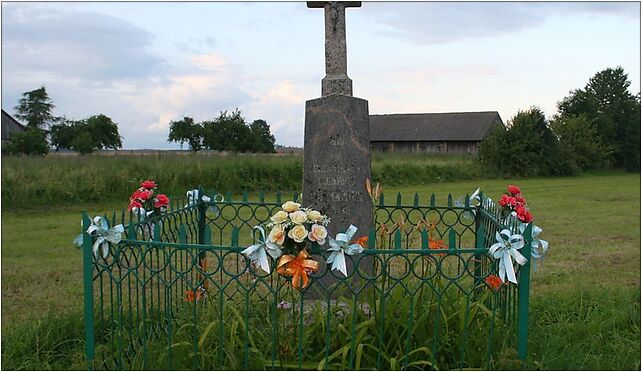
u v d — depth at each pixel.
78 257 8.67
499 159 32.00
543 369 4.15
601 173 40.38
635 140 47.81
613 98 48.91
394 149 53.09
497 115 51.88
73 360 4.54
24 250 9.16
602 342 4.94
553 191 22.30
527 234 3.97
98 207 14.02
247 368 3.95
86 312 4.25
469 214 6.19
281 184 18.33
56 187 14.06
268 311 4.68
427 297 4.60
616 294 6.26
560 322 5.25
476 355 4.23
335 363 4.11
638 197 19.56
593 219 13.55
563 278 7.46
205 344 4.36
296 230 3.71
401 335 4.17
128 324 4.80
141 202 5.29
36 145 24.30
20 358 4.57
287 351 4.16
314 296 5.24
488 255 4.12
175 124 30.05
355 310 3.90
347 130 5.35
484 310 4.20
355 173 5.34
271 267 3.92
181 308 5.32
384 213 11.42
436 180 25.44
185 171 16.80
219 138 29.73
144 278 4.18
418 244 8.39
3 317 5.80
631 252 9.30
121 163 16.84
